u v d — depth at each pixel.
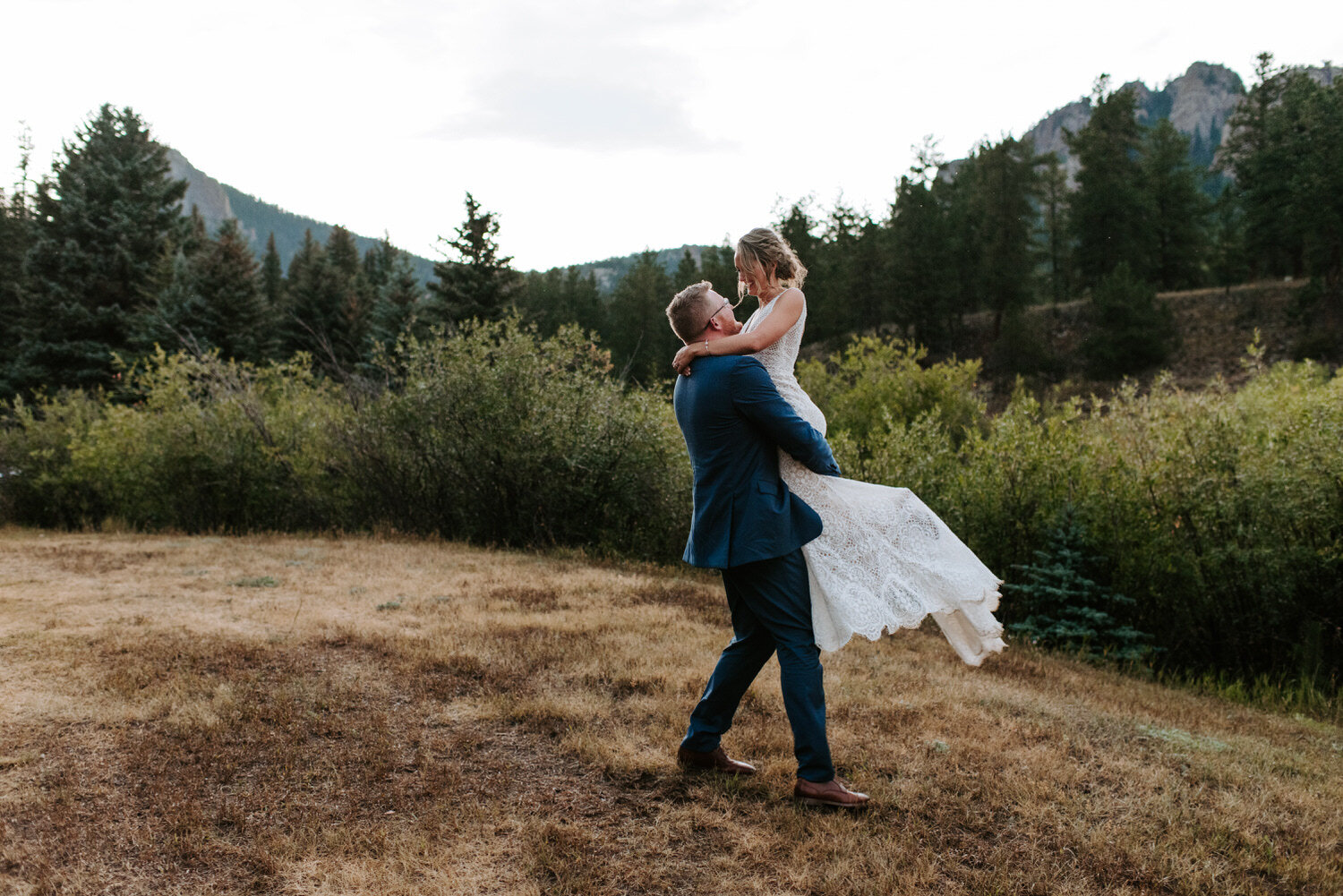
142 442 10.73
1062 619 6.57
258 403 11.02
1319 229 47.25
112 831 2.51
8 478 12.23
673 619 5.47
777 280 2.93
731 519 2.70
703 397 2.73
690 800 2.84
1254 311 47.91
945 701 4.10
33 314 32.06
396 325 38.03
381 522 9.89
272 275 75.56
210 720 3.33
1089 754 3.57
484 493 9.24
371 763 3.06
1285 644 6.10
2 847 2.38
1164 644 6.48
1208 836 2.82
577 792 2.89
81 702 3.48
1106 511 6.82
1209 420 6.72
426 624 5.05
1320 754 4.18
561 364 9.51
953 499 7.40
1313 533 6.12
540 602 5.86
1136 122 58.12
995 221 53.09
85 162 37.72
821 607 2.72
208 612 5.19
